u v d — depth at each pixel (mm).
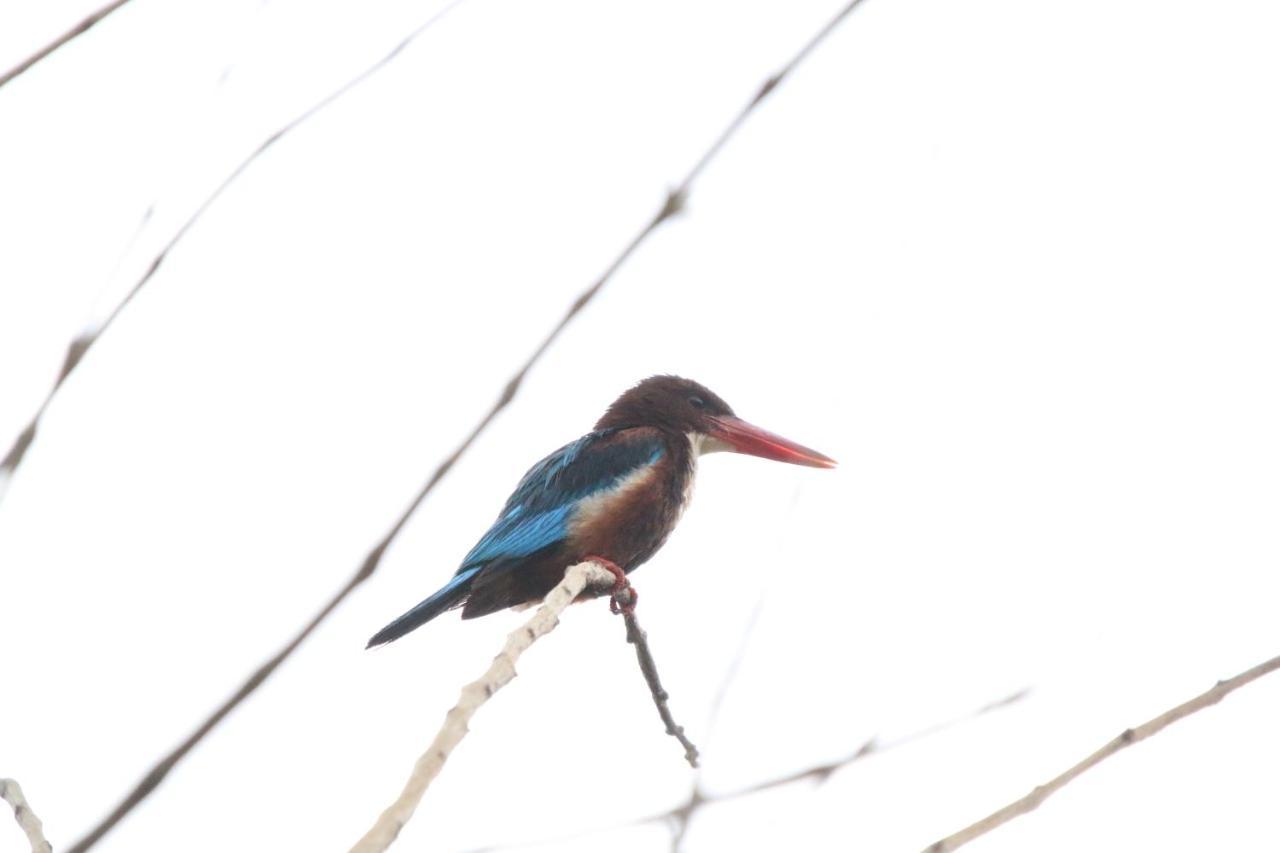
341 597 3770
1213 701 5449
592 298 4168
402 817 4082
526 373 4109
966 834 5004
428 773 4305
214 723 3557
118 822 3428
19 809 4668
